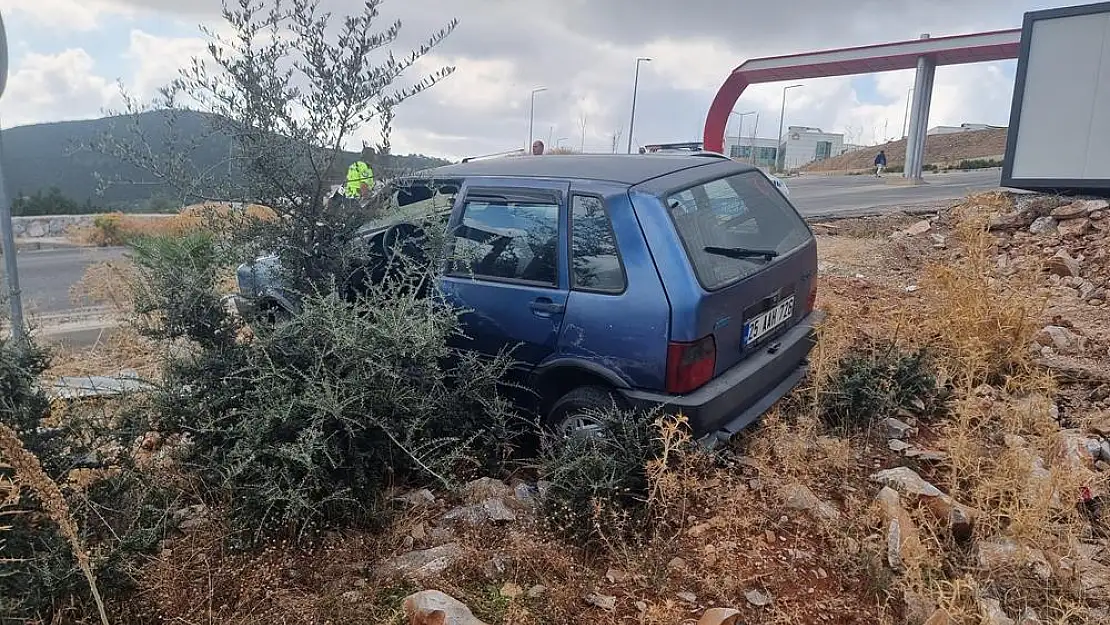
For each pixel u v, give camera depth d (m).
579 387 4.32
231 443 3.75
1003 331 5.54
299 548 3.47
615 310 4.03
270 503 3.42
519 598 3.18
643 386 4.01
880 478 4.12
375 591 3.21
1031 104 11.66
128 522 3.20
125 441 3.48
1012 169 11.98
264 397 3.60
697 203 4.29
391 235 5.20
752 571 3.40
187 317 3.91
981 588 3.20
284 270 4.32
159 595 3.11
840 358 4.99
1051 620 3.05
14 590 2.79
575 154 5.27
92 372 5.96
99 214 20.19
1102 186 11.04
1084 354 6.03
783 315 4.71
